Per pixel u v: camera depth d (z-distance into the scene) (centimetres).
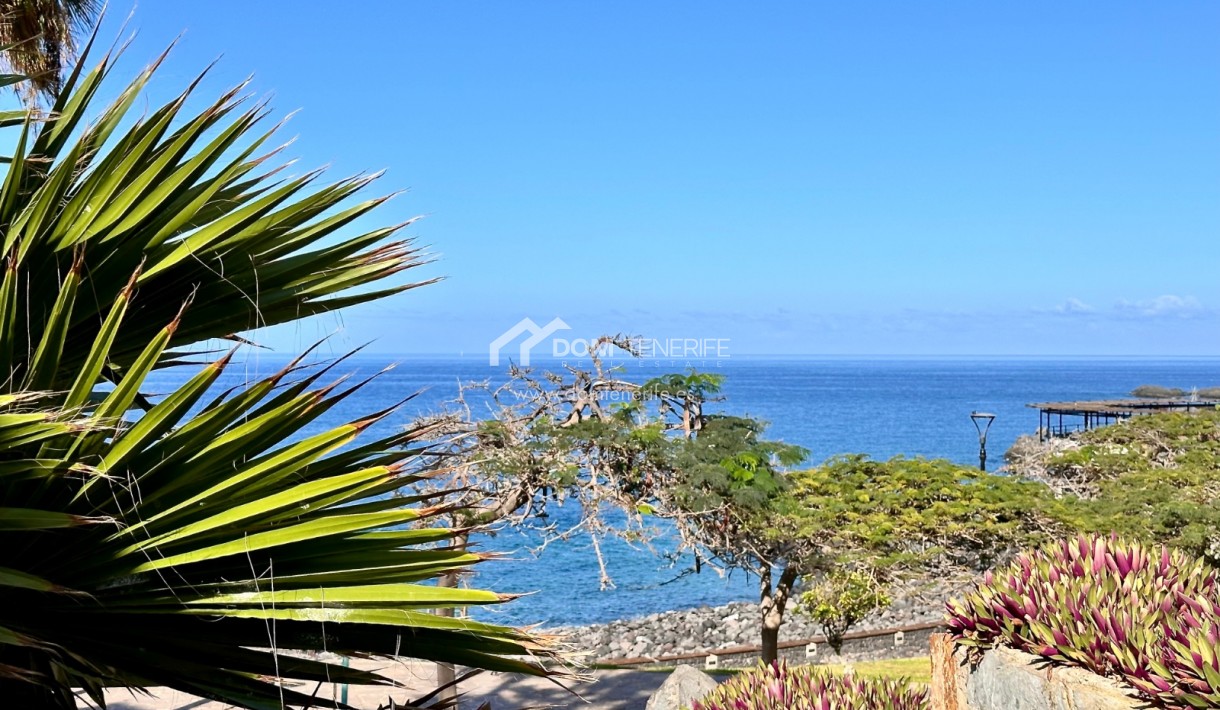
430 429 258
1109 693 379
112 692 966
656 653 2130
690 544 1066
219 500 213
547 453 999
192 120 255
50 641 204
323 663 220
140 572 207
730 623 2317
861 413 9819
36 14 629
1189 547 1403
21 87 588
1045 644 425
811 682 587
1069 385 19362
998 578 488
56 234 241
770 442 1159
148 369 207
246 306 267
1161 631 396
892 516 1370
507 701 1170
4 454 199
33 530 197
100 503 210
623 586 2559
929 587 1345
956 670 482
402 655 222
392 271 286
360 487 218
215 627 216
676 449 1080
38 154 269
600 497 1027
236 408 215
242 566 217
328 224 283
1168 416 2114
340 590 208
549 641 225
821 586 1410
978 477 1448
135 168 258
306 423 224
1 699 207
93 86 277
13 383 223
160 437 214
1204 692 353
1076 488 1834
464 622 213
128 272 252
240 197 281
